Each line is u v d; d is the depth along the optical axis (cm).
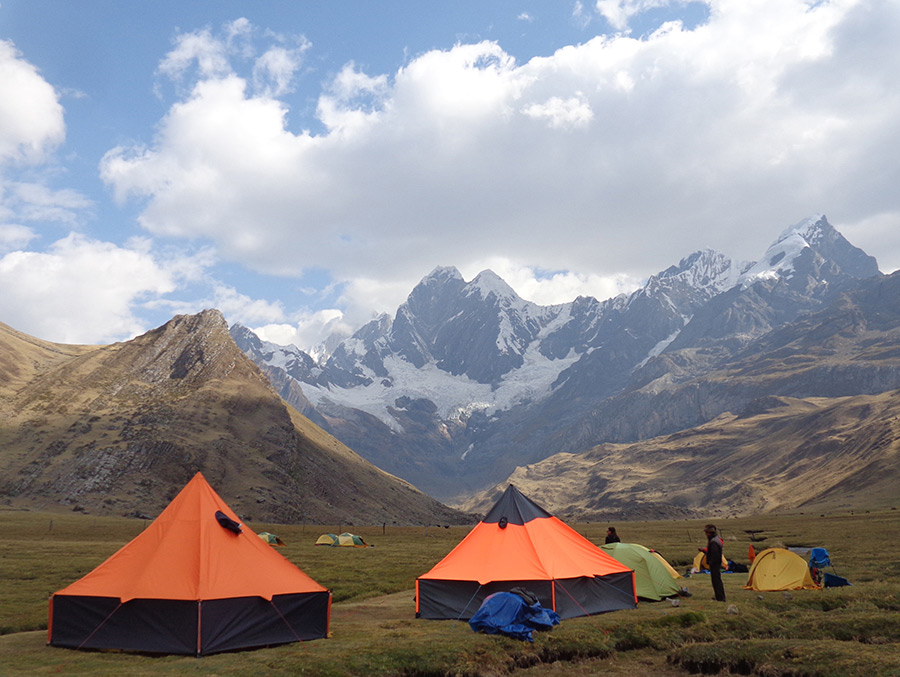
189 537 2406
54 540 8819
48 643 2330
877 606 2827
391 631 2516
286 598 2375
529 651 2261
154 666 2005
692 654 2200
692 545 8094
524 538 2903
